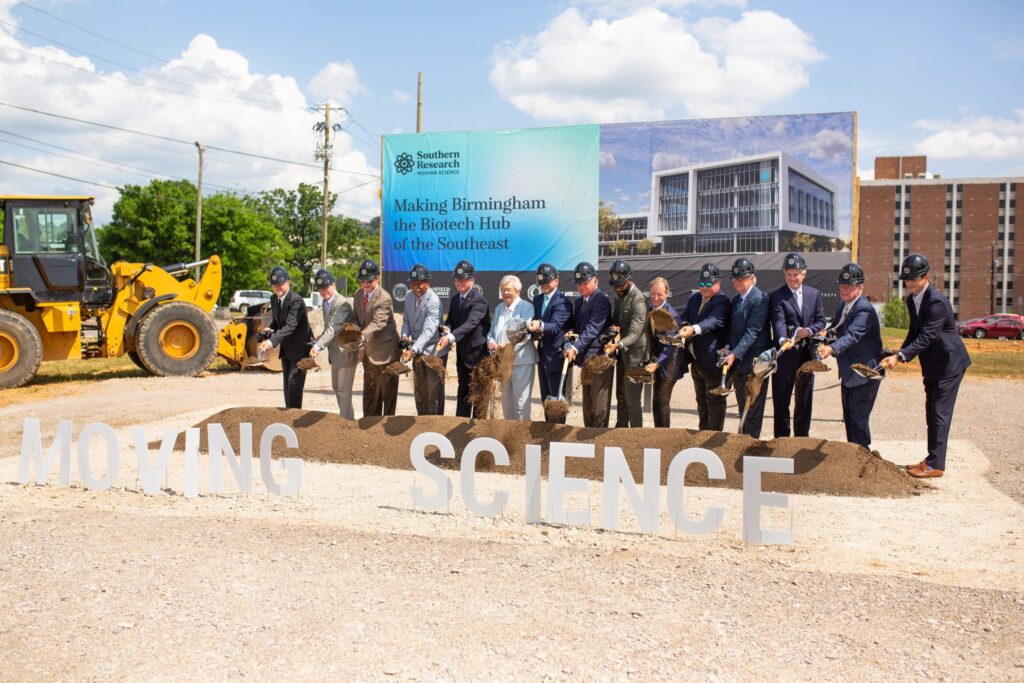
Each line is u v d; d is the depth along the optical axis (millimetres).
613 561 5078
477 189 13359
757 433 7707
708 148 12719
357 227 85250
